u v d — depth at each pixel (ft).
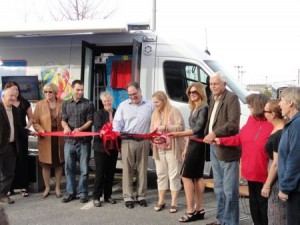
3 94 21.09
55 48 26.48
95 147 21.01
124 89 26.30
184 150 19.10
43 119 22.52
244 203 20.84
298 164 11.47
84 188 21.68
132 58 24.31
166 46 24.99
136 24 24.68
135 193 22.63
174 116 19.74
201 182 18.63
